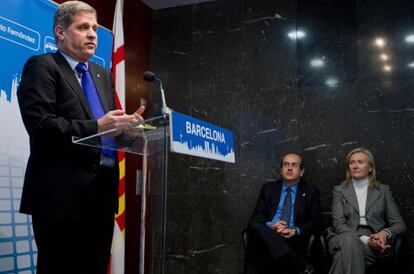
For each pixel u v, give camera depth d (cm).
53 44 284
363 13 392
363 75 387
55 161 151
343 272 299
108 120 143
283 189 373
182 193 433
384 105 377
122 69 354
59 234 150
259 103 419
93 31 175
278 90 414
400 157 367
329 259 353
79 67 173
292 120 405
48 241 149
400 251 347
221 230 415
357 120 384
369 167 352
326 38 403
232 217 413
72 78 165
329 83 397
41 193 148
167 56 458
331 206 381
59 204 147
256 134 416
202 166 430
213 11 448
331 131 391
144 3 458
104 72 188
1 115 246
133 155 417
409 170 363
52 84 155
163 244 153
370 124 380
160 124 154
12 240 248
